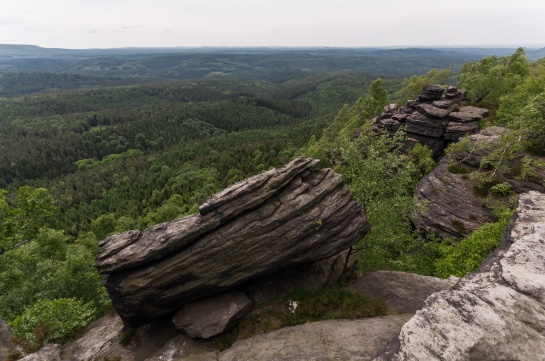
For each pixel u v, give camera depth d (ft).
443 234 120.06
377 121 261.44
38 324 76.07
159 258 64.59
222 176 487.61
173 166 634.43
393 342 37.68
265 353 57.00
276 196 70.13
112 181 611.47
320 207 70.59
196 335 64.75
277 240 66.54
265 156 552.82
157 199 428.15
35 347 68.85
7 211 132.46
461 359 32.17
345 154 86.89
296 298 73.00
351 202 75.36
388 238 80.02
